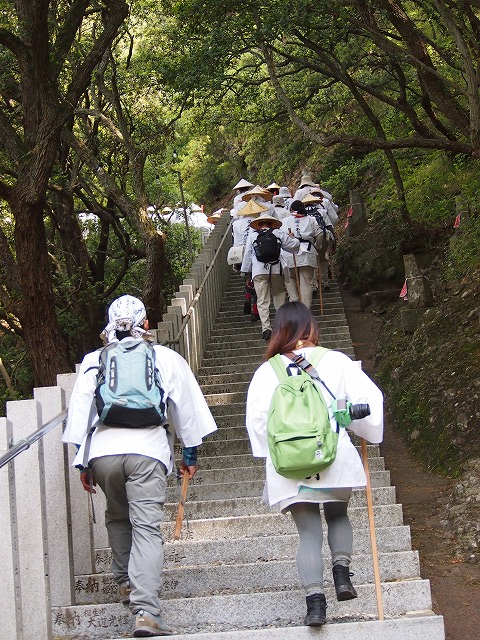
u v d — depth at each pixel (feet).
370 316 43.65
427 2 37.29
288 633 13.50
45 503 15.42
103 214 60.75
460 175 46.57
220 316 45.32
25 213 34.96
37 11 32.89
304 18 34.83
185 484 14.96
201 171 105.40
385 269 45.29
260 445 13.82
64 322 53.62
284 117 57.00
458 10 36.32
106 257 68.85
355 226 52.37
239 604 15.55
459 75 45.42
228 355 38.45
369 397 13.83
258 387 13.93
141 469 14.05
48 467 16.10
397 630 13.55
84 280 55.72
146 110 59.16
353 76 54.70
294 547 18.57
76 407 14.33
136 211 51.49
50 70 34.19
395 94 57.16
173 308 33.86
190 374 15.14
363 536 18.54
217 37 37.37
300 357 13.99
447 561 19.88
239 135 88.89
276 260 35.94
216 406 31.14
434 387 29.22
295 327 14.42
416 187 49.83
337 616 15.42
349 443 13.67
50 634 14.23
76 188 58.65
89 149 55.67
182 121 65.62
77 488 17.37
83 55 48.62
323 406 13.34
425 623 13.57
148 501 14.05
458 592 18.21
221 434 28.96
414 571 16.87
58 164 52.70
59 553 15.97
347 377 13.91
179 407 14.65
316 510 13.82
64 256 58.29
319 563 13.50
